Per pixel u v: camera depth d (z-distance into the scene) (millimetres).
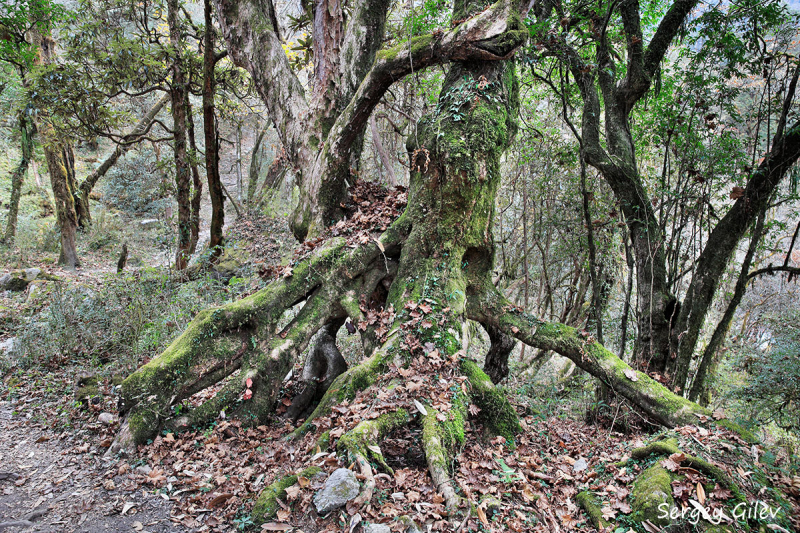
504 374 7133
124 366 6332
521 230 11266
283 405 5742
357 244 5777
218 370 5039
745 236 6945
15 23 10875
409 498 3504
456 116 5309
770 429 7953
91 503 3594
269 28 7316
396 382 4668
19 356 6500
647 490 3496
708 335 10211
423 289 5398
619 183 6480
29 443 4543
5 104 14531
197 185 12484
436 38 5215
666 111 6707
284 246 12406
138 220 19406
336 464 3664
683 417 4832
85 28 10039
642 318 6516
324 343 6363
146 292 7840
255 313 5246
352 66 6719
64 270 13461
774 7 5648
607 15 6078
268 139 22797
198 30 12219
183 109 11453
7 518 3346
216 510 3521
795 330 8266
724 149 6387
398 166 14586
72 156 16625
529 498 3746
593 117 6742
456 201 5410
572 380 8719
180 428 4684
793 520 3332
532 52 6219
